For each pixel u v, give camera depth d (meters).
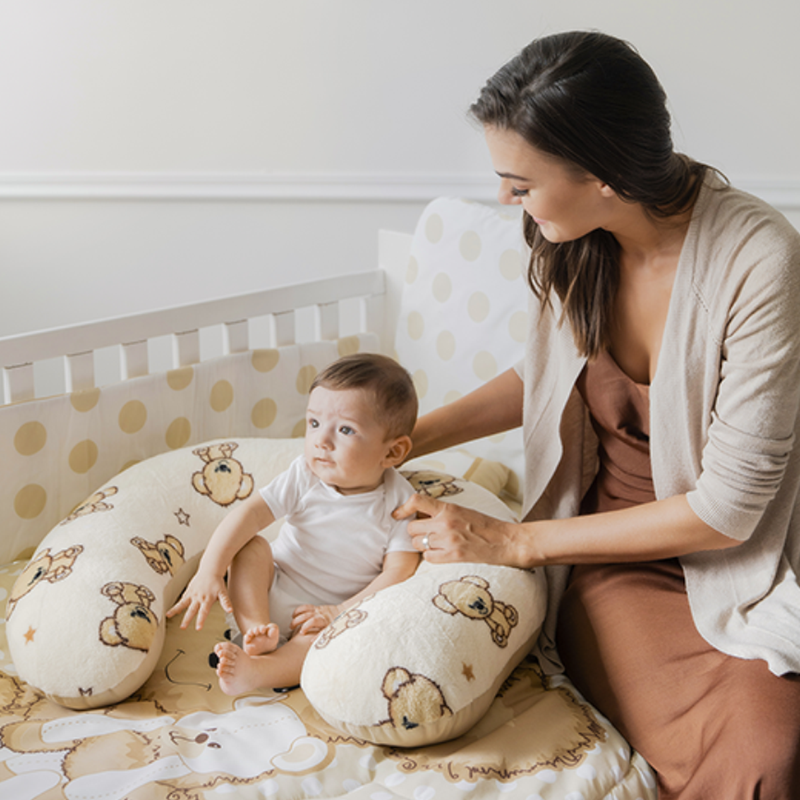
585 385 1.19
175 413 1.56
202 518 1.39
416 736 0.99
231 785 0.94
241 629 1.19
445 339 1.71
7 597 1.32
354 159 2.11
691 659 1.04
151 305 2.26
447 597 1.08
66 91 2.09
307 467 1.29
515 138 0.94
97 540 1.23
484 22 1.96
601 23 1.91
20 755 0.98
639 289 1.10
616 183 0.95
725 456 1.00
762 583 1.06
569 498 1.29
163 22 2.03
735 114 1.89
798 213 1.93
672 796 1.00
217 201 2.17
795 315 0.95
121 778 0.94
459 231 1.69
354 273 1.81
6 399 1.39
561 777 0.98
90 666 1.07
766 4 1.81
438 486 1.39
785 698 0.93
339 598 1.29
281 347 1.71
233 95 2.08
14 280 2.24
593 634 1.15
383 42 2.01
